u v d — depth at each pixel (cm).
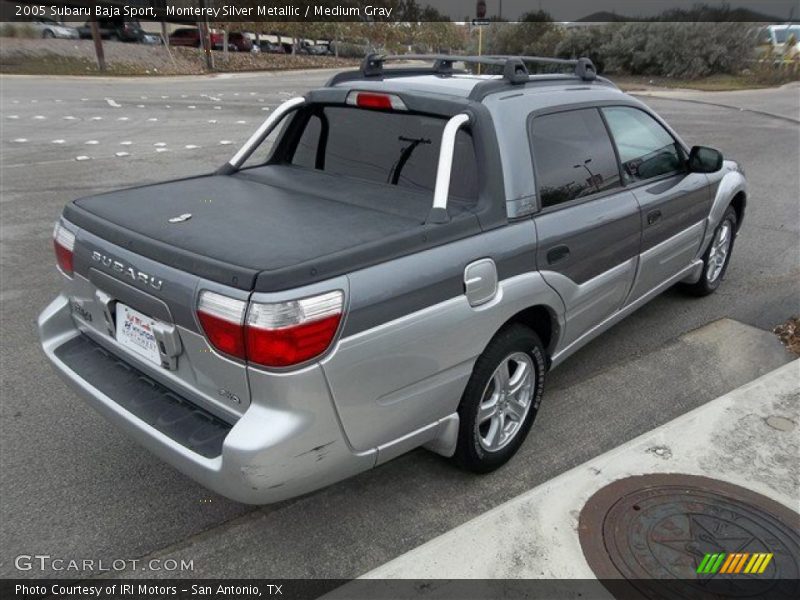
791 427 352
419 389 280
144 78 3048
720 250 551
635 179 411
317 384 243
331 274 247
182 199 330
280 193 342
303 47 5244
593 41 3161
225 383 253
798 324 493
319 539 298
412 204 316
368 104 355
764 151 1209
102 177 980
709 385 421
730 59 2867
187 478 339
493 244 301
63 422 385
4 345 475
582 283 362
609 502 300
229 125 1541
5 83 2502
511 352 322
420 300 270
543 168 338
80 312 326
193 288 249
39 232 727
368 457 273
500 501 321
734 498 302
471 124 316
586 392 412
